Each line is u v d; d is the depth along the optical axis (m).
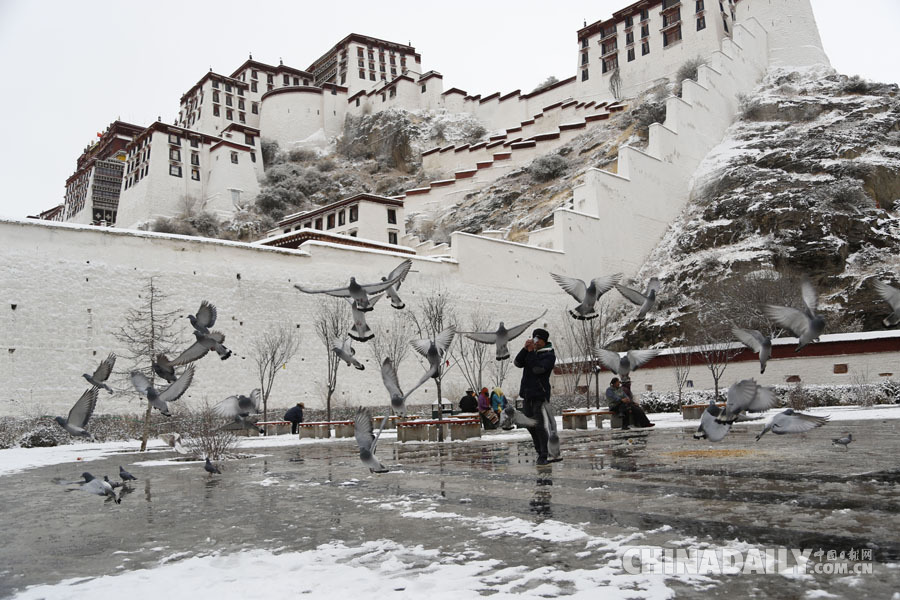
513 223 56.88
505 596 3.94
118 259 28.69
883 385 27.09
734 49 63.97
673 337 36.62
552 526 5.73
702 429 5.88
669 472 8.88
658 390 34.62
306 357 33.00
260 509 7.51
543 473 9.50
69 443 22.95
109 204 93.25
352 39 113.62
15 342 25.62
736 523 5.45
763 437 13.91
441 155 82.62
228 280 31.41
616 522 5.76
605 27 82.44
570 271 44.00
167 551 5.60
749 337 6.31
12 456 16.81
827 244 38.34
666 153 51.78
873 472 7.99
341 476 10.37
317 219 55.12
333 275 34.78
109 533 6.48
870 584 3.83
